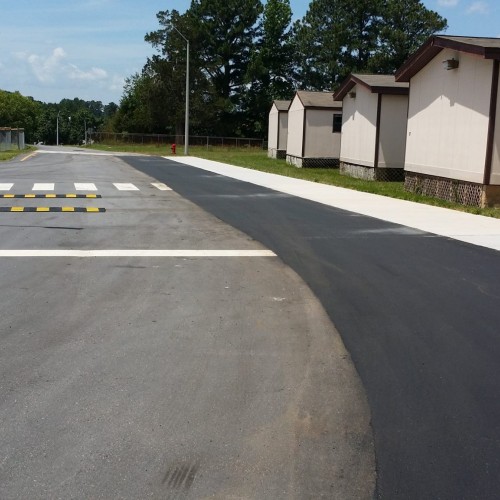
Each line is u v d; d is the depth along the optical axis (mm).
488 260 8445
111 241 9461
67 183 18438
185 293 6668
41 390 4246
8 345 5059
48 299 6348
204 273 7570
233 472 3309
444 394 4281
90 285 6910
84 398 4133
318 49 59406
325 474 3303
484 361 4879
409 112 18312
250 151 51594
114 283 7016
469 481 3252
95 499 3061
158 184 18719
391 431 3766
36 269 7594
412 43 54594
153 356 4879
